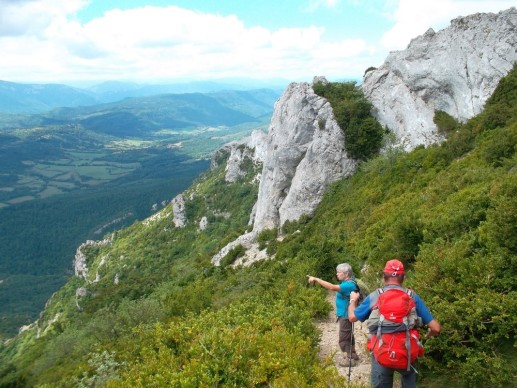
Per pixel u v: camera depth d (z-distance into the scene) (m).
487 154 23.20
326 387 6.69
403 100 43.19
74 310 93.50
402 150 40.03
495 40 35.50
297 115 50.59
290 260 22.67
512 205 8.92
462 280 8.20
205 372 7.50
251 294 17.61
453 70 38.47
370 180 39.41
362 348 9.09
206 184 136.50
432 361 7.20
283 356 7.93
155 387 7.72
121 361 11.93
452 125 37.12
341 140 46.69
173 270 69.69
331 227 35.56
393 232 13.53
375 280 12.59
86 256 148.38
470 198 13.11
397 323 5.39
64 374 20.38
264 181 57.91
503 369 6.40
